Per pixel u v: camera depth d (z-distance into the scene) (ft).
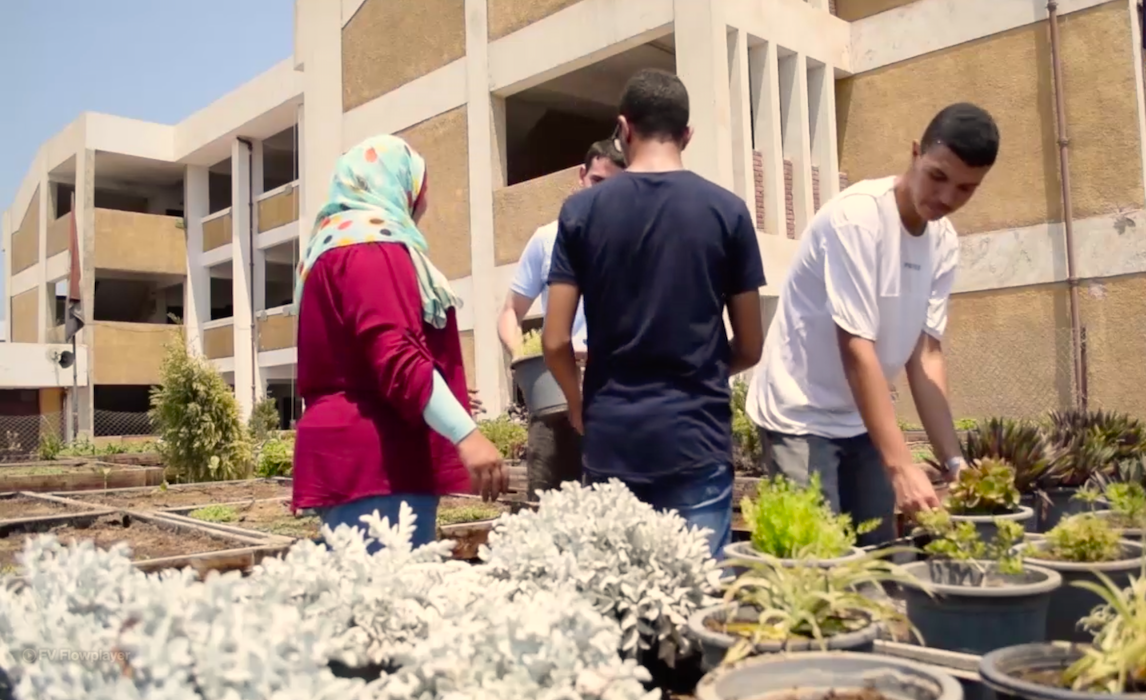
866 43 40.14
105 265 80.59
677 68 36.09
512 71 43.88
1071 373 34.53
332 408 8.53
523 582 7.52
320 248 8.64
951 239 10.76
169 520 19.16
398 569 6.72
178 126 82.79
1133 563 7.98
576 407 9.86
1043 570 7.60
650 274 8.84
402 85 50.70
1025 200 35.96
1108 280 33.83
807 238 10.32
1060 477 13.85
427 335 8.88
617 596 7.58
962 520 8.70
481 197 45.47
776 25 37.17
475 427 8.35
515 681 5.33
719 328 9.18
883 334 10.07
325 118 56.34
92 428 77.97
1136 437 17.56
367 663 6.22
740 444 22.84
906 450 8.96
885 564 7.22
